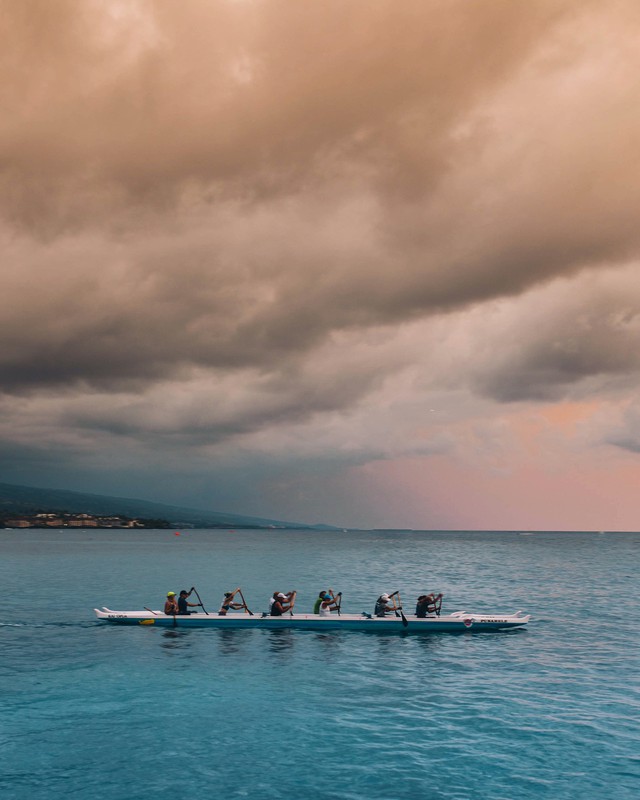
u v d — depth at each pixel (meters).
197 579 66.06
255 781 14.16
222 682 21.91
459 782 14.16
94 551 141.38
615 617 37.81
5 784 13.95
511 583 61.91
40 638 29.69
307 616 32.56
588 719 18.23
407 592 52.97
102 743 16.27
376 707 19.25
